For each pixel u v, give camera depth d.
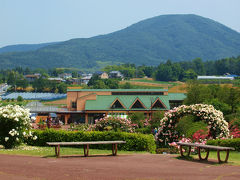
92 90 88.94
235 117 44.19
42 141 27.31
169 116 30.52
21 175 13.29
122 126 35.06
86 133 26.66
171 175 13.72
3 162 16.94
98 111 84.31
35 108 86.19
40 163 16.86
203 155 21.88
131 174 13.88
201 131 31.42
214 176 13.48
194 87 73.12
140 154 22.59
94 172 14.27
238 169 15.45
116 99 83.94
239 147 23.61
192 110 29.89
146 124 53.69
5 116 23.20
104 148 25.86
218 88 86.00
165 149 27.62
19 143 24.55
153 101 84.25
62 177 13.02
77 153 22.03
